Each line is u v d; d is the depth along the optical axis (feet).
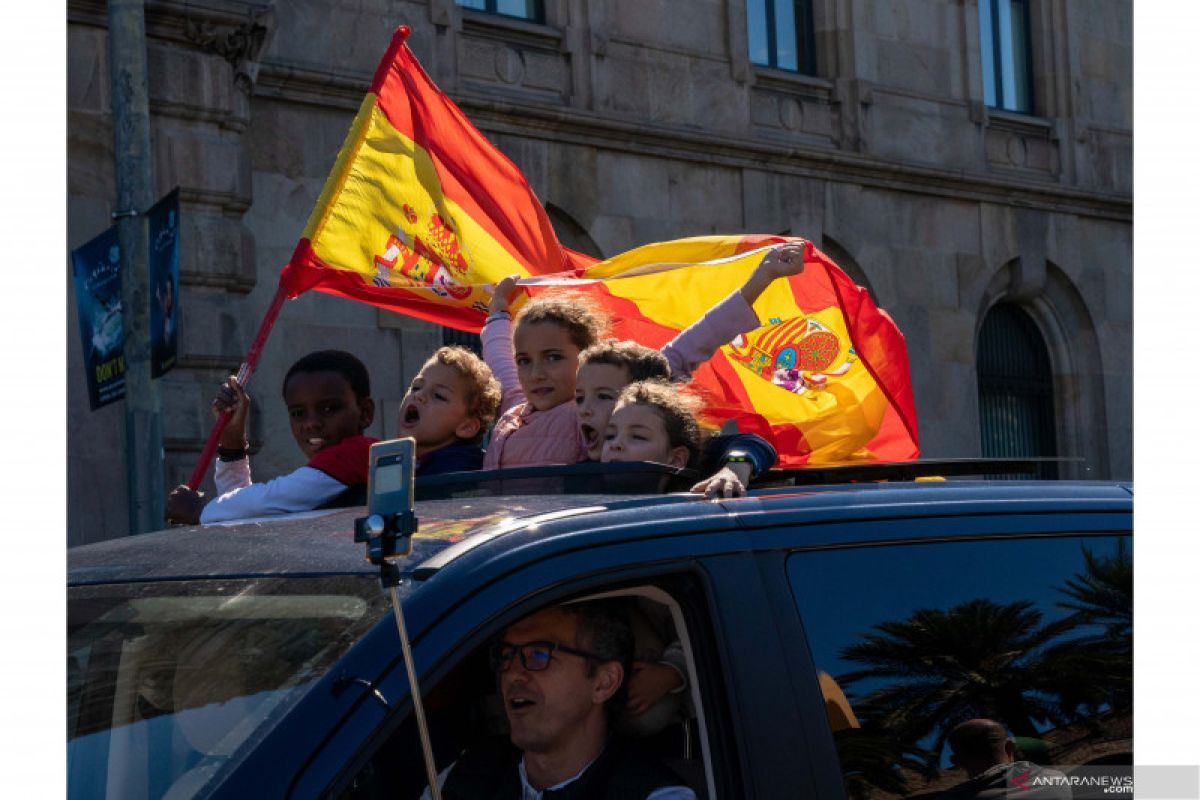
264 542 9.35
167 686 8.21
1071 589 10.11
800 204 53.88
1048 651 9.84
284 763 7.15
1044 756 9.61
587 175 48.62
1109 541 10.48
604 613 8.87
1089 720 9.91
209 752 7.63
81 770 8.28
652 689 8.98
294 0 42.45
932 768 9.01
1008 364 61.77
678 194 50.83
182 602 8.72
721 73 52.31
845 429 18.65
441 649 7.60
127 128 27.09
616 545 8.38
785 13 55.52
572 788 8.89
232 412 16.30
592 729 8.98
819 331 18.71
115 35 27.27
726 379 18.42
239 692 7.79
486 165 19.43
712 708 8.38
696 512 8.87
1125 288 64.18
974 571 9.73
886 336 18.62
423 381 14.56
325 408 15.24
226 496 13.24
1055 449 62.44
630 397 11.91
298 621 8.05
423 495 10.86
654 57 50.67
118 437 37.27
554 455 14.08
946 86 58.80
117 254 26.86
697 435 11.98
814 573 9.04
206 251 38.88
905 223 57.06
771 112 53.88
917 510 9.73
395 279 18.19
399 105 18.49
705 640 8.46
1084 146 63.21
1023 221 60.75
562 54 48.85
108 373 27.14
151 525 26.30
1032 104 63.10
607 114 48.80
